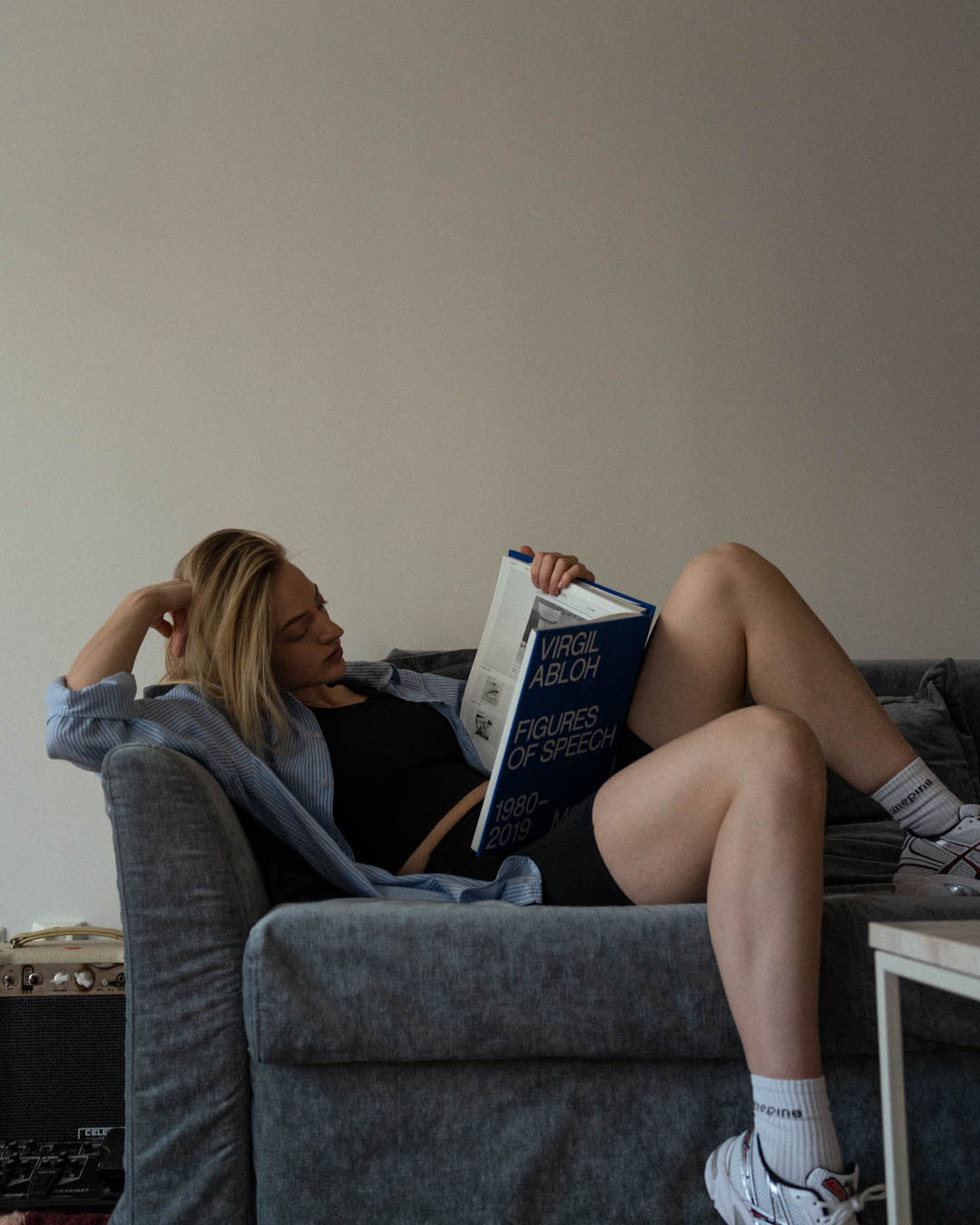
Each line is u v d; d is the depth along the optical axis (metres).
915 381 2.28
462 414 2.16
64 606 2.03
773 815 0.94
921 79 2.33
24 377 2.07
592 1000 0.99
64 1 2.16
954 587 2.24
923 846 1.21
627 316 2.22
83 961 1.56
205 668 1.33
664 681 1.32
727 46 2.30
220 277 2.14
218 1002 1.03
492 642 1.51
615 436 2.19
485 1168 1.00
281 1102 1.01
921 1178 1.01
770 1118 0.88
